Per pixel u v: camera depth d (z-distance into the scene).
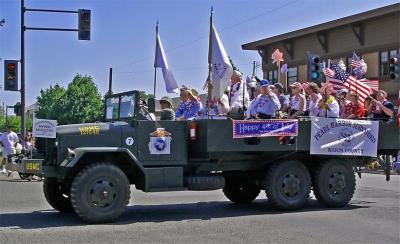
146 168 9.91
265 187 11.01
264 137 10.73
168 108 10.98
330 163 11.55
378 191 15.19
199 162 10.76
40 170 9.43
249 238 8.21
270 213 10.77
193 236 8.35
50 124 9.48
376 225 9.38
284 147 10.96
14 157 10.12
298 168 11.12
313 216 10.37
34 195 13.70
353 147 11.75
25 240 7.97
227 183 12.27
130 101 10.26
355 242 7.98
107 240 8.00
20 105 22.06
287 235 8.46
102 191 9.25
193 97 11.61
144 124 10.05
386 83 30.42
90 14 21.61
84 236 8.27
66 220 9.74
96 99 80.38
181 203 12.48
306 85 13.10
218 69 11.37
